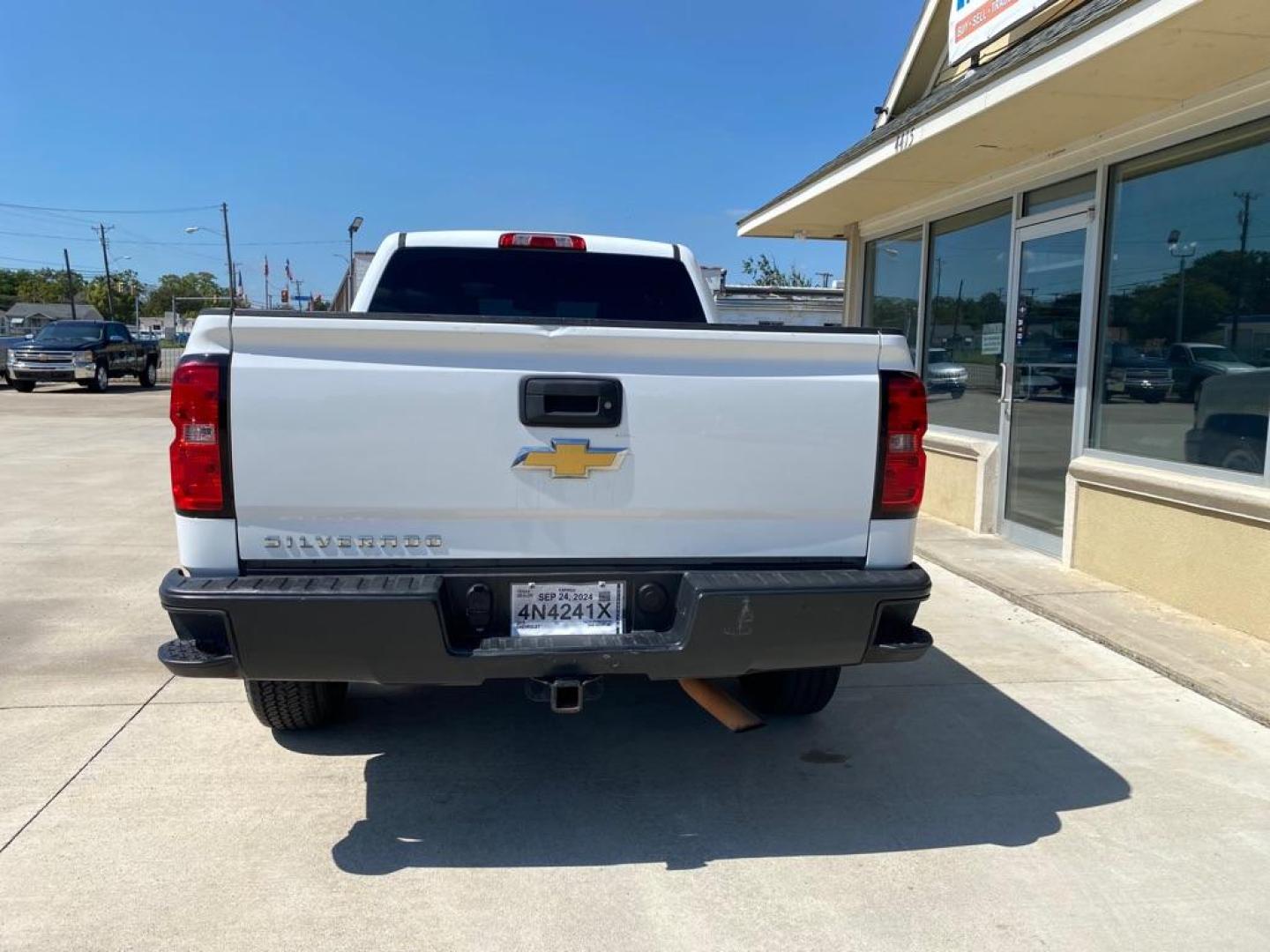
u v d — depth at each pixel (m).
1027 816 3.55
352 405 2.92
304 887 3.02
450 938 2.78
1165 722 4.41
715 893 3.03
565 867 3.16
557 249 4.68
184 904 2.91
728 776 3.86
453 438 2.97
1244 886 3.11
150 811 3.47
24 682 4.71
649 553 3.14
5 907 2.87
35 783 3.67
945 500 8.91
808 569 3.25
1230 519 5.45
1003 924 2.89
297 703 3.94
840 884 3.09
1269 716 4.34
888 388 3.22
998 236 8.16
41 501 9.60
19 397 24.59
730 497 3.14
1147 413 6.24
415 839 3.32
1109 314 6.61
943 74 9.82
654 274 4.86
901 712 4.52
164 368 38.88
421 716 4.41
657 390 3.06
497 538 3.06
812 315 20.81
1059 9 7.16
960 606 6.20
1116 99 5.68
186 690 4.64
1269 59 4.95
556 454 3.02
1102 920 2.92
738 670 3.14
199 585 2.87
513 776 3.83
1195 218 5.82
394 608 2.86
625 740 4.19
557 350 3.01
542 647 3.00
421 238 4.65
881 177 8.16
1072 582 6.56
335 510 2.96
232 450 2.89
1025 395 7.72
